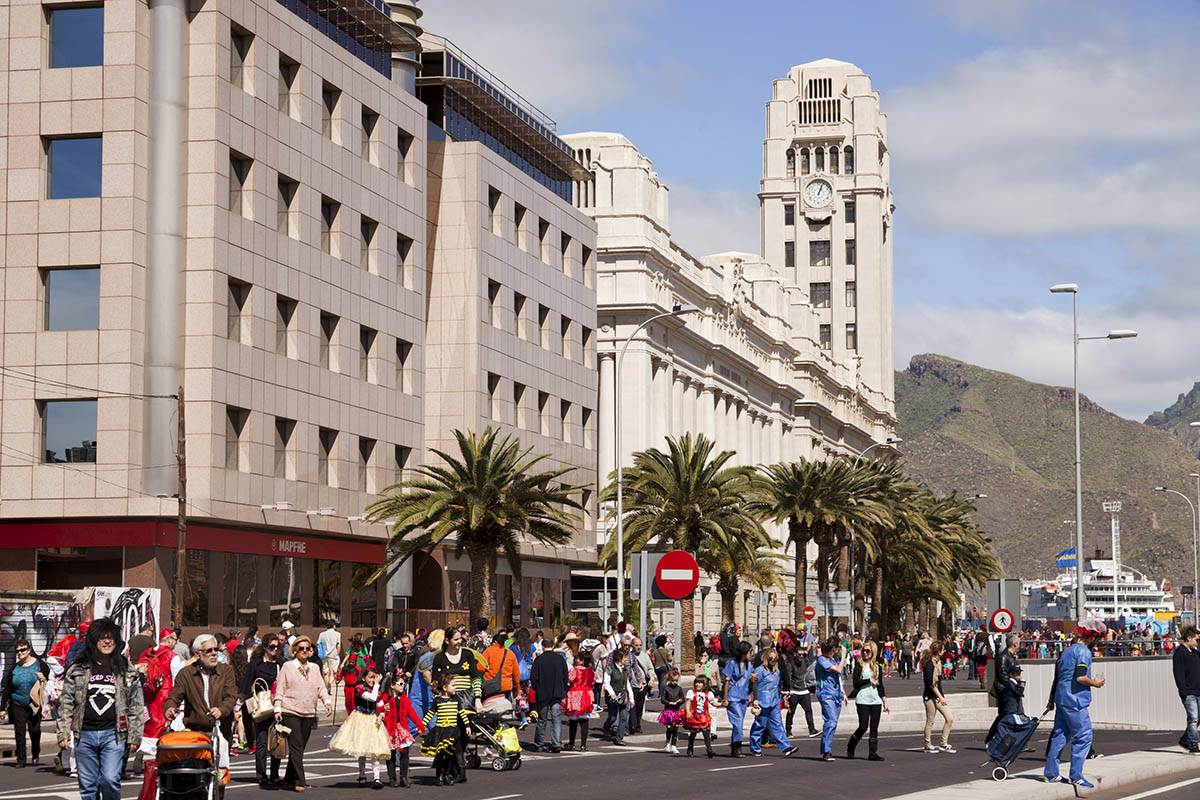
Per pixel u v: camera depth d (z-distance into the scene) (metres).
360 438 60.41
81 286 49.44
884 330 186.75
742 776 26.05
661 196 97.19
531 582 75.88
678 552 38.00
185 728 18.06
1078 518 60.34
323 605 57.72
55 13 50.25
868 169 179.50
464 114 74.19
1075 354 61.41
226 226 51.38
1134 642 68.69
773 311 124.75
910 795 20.98
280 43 55.16
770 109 182.25
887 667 82.56
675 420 98.06
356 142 60.62
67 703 17.06
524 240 76.56
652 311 90.88
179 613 45.69
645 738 35.97
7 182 49.84
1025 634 82.38
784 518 81.94
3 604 37.47
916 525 96.81
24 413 49.22
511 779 25.41
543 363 78.25
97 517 48.59
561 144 82.69
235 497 51.34
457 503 57.44
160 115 50.38
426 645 33.16
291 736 22.94
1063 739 23.52
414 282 65.19
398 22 67.44
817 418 140.25
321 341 57.88
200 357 50.38
